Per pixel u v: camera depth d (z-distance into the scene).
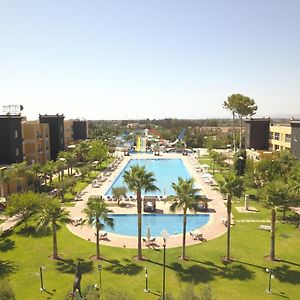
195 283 27.98
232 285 27.59
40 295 26.31
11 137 63.72
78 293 24.67
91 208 32.44
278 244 36.09
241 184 32.09
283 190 31.80
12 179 53.59
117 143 151.00
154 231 42.72
